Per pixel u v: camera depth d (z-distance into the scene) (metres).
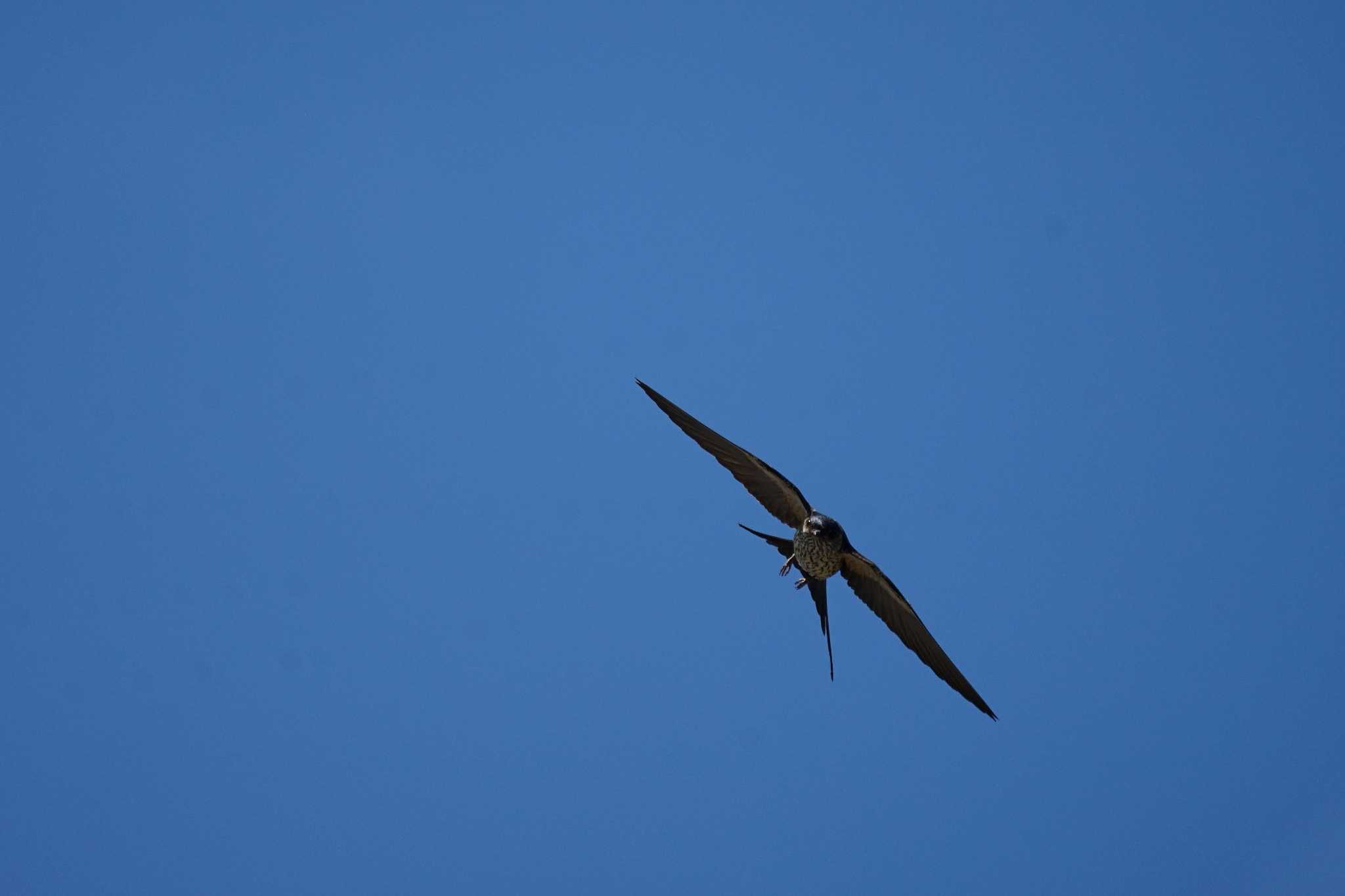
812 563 14.13
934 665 14.16
